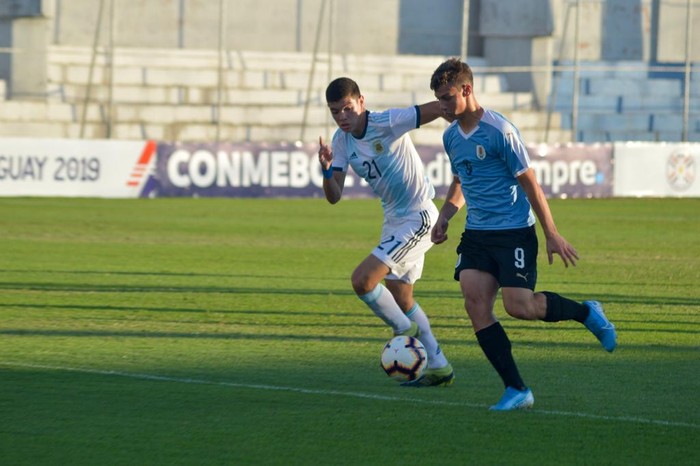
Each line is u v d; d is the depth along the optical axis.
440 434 18.25
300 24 100.44
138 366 24.12
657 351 26.83
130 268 42.97
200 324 30.33
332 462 16.56
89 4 94.69
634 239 57.56
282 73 96.25
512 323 30.92
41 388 21.61
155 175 78.06
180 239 54.06
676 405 20.64
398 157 23.72
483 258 20.27
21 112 86.06
